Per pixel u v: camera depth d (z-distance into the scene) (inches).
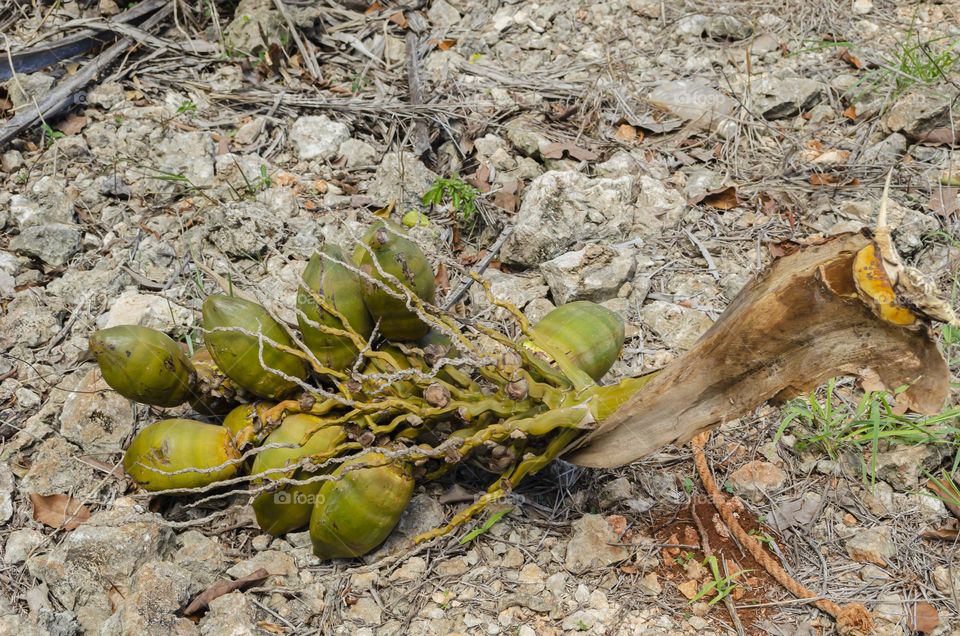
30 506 127.7
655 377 112.3
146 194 175.3
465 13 225.0
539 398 116.4
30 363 146.2
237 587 117.2
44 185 174.9
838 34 218.4
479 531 122.6
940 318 93.2
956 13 224.1
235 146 185.6
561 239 166.1
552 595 118.1
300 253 164.2
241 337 116.4
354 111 192.9
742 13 223.5
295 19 209.9
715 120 196.1
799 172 186.2
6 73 195.9
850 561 124.3
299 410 119.3
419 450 112.8
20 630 109.8
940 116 188.4
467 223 175.8
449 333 112.8
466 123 194.7
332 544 116.7
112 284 157.9
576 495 129.5
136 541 116.8
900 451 132.3
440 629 115.3
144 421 135.6
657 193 177.6
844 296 98.6
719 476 133.7
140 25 210.1
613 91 201.2
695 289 164.4
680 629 115.3
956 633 115.2
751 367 108.0
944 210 173.5
